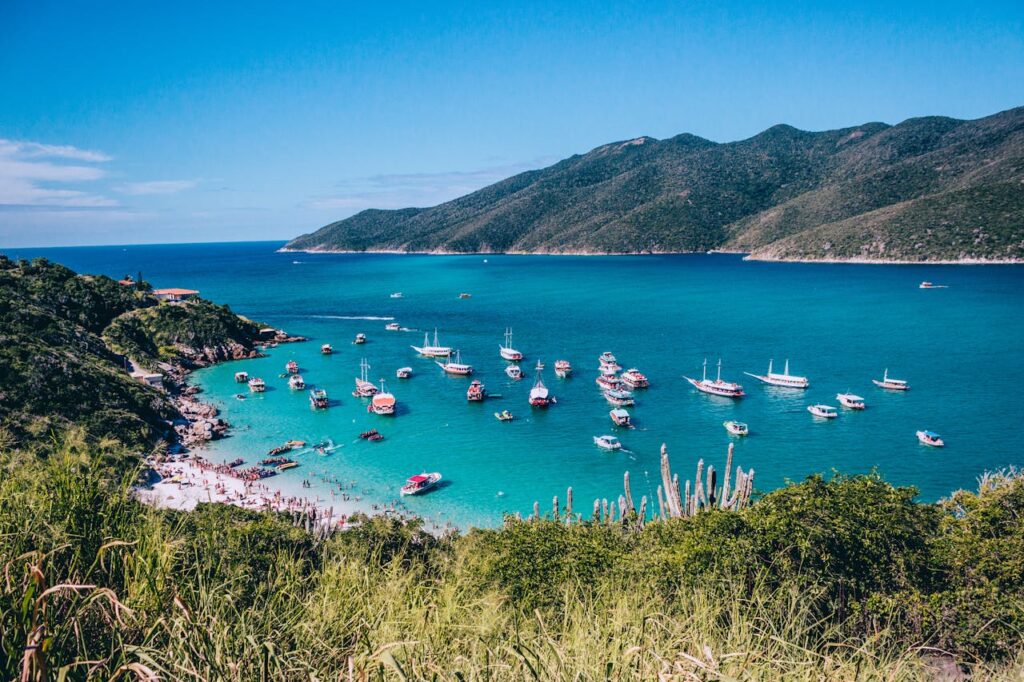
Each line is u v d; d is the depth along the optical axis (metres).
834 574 13.91
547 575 17.20
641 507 33.94
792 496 18.47
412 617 5.19
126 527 5.10
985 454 55.72
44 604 3.61
